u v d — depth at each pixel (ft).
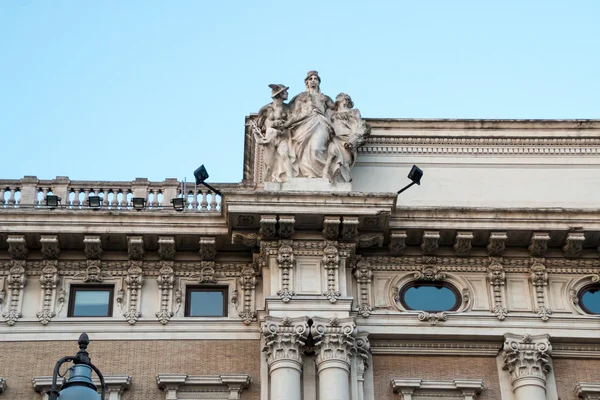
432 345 152.87
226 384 147.54
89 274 156.56
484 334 152.35
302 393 144.77
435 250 158.20
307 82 167.84
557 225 156.04
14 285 154.81
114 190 164.45
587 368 152.76
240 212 151.33
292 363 144.87
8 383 147.74
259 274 157.28
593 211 156.25
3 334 151.33
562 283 158.10
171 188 164.76
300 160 160.15
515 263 158.81
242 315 153.89
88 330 152.15
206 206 162.91
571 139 172.24
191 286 157.28
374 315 152.87
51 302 154.20
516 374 149.89
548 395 149.89
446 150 170.50
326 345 146.00
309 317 147.95
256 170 171.22
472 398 148.56
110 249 157.69
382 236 155.63
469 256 159.12
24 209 154.81
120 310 154.10
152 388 148.15
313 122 161.58
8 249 155.84
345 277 153.07
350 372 146.30
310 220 153.17
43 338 151.43
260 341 151.64
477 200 166.91
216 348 151.74
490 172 169.48
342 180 160.25
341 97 167.02
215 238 156.04
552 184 168.96
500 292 156.04
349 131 163.32
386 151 169.68
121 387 147.23
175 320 153.17
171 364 150.20
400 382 147.95
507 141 171.53
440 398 148.87
